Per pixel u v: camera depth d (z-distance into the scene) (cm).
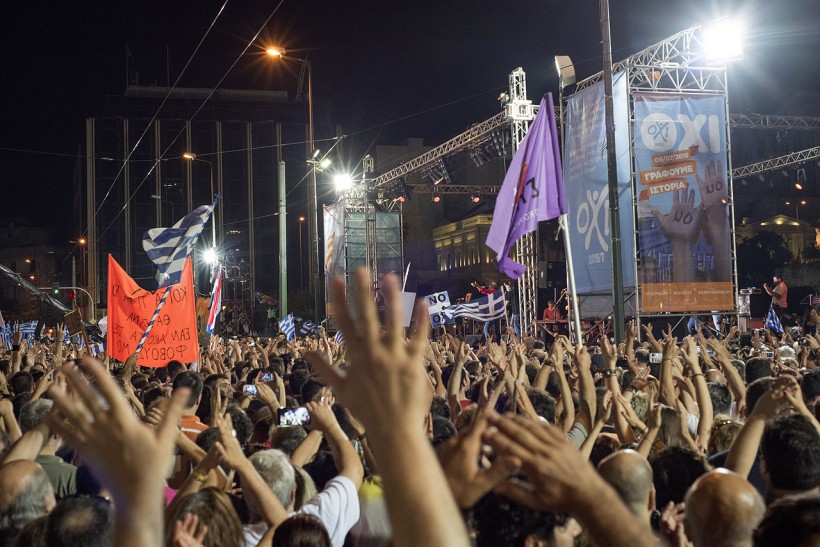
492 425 171
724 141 2178
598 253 2192
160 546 145
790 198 8144
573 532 312
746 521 279
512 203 992
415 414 144
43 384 667
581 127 2261
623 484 361
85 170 9012
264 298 5259
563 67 2391
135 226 8769
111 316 1314
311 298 5678
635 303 2084
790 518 218
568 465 166
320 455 543
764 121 3644
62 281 11750
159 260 1332
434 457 145
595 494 164
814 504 221
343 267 3847
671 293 2122
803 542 213
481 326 3328
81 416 145
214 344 2089
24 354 1556
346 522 398
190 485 374
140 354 1298
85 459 153
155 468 144
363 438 456
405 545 141
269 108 9269
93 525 305
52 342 2620
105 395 146
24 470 369
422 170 3591
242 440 647
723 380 871
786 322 3341
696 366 640
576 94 2283
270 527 366
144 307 1319
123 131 8850
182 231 1340
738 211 8038
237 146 9156
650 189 2131
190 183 8994
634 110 2142
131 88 8975
